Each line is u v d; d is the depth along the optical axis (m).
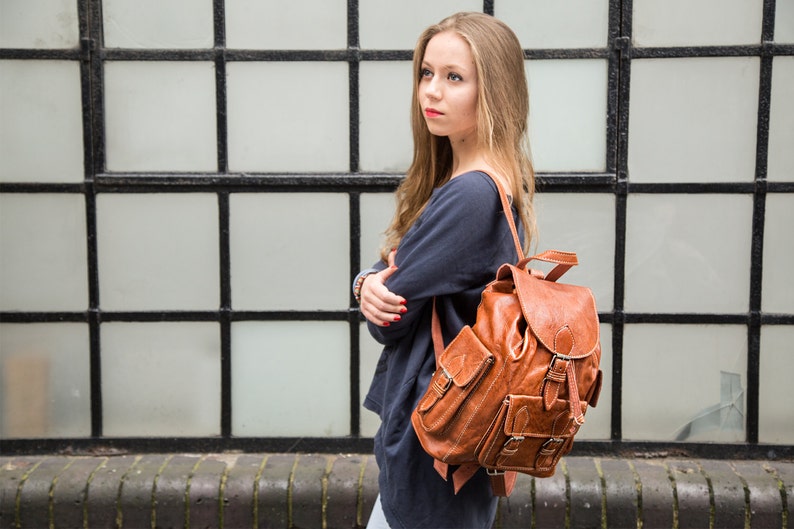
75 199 3.01
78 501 2.85
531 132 2.93
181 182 2.98
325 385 3.08
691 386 3.00
